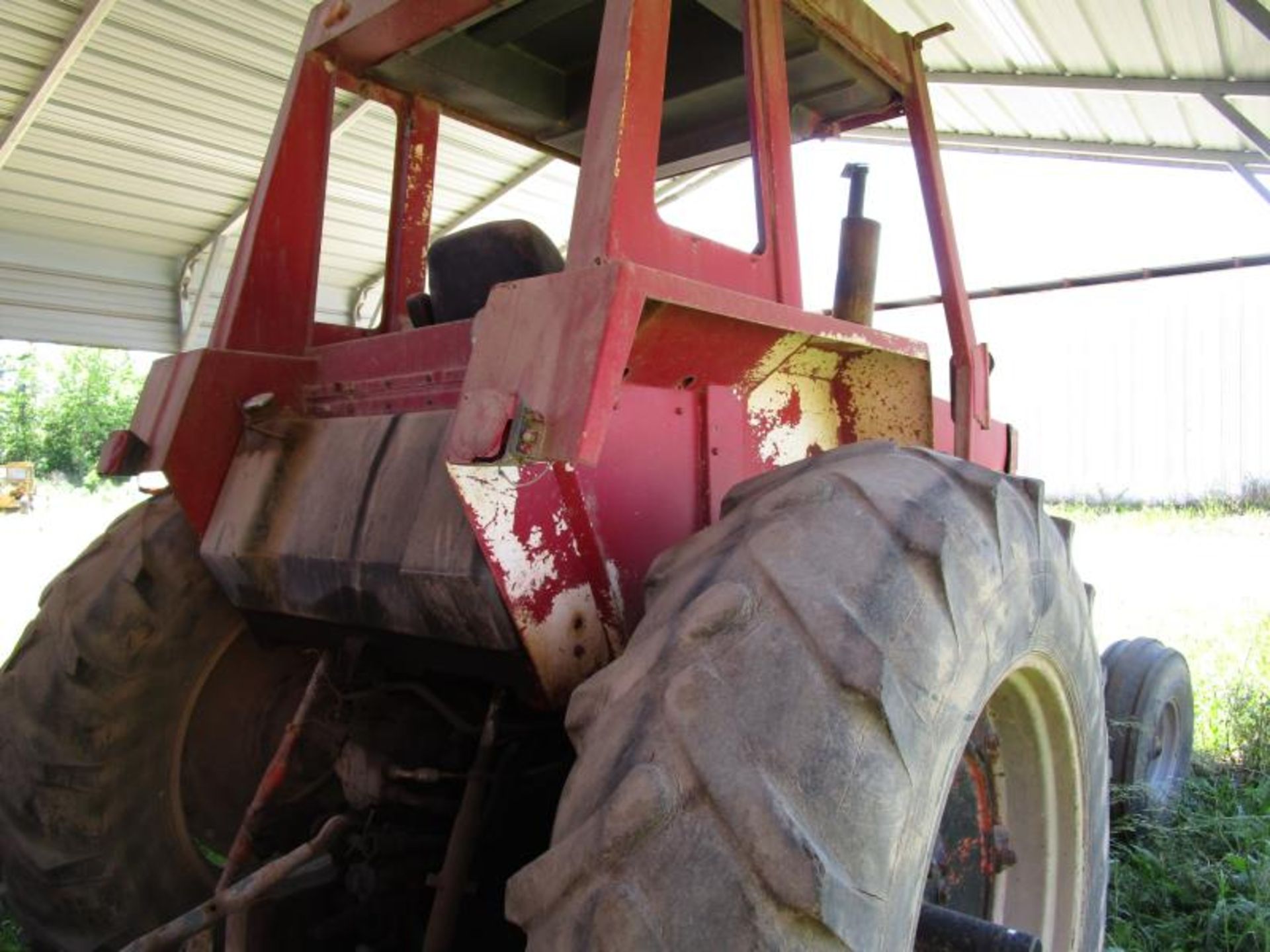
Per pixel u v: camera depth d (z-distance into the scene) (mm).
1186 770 3809
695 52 2719
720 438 1866
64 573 2488
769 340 1847
